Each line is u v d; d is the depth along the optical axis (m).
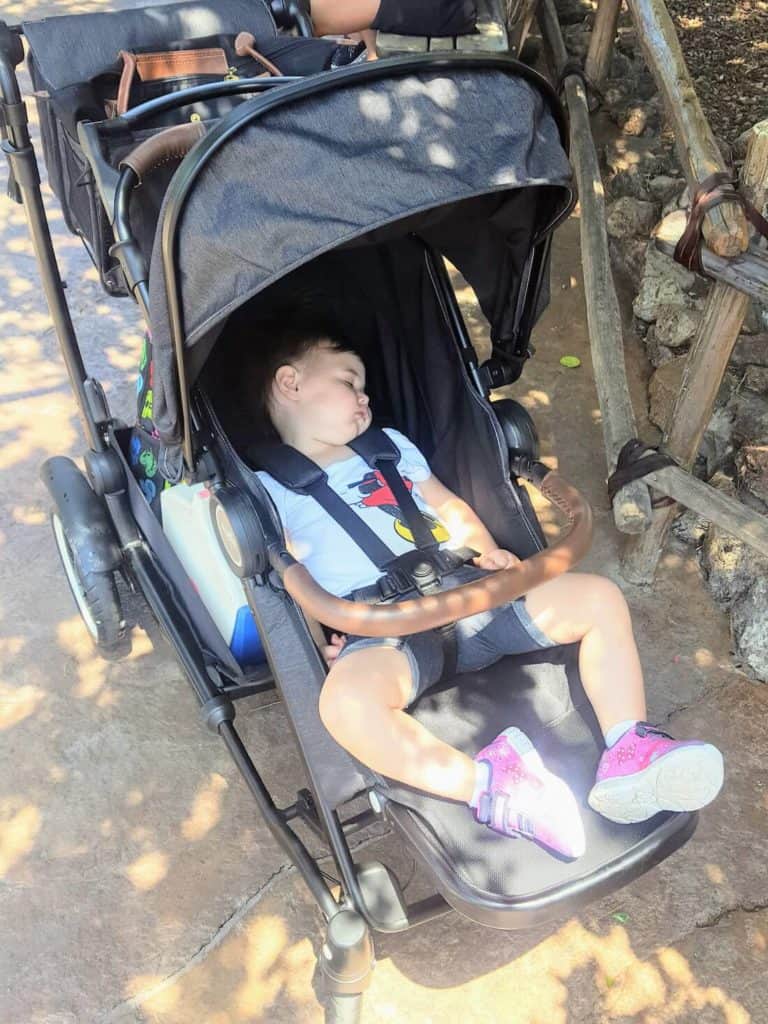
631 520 3.19
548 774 2.19
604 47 5.15
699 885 2.74
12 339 4.36
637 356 4.34
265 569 2.33
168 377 2.15
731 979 2.55
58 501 3.08
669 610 3.46
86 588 3.00
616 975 2.56
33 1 6.48
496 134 2.10
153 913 2.63
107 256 2.74
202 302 2.02
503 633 2.45
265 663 2.77
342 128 1.98
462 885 2.06
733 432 3.70
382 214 1.99
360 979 2.22
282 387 2.85
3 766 2.94
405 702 2.31
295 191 1.95
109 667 3.21
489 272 2.59
